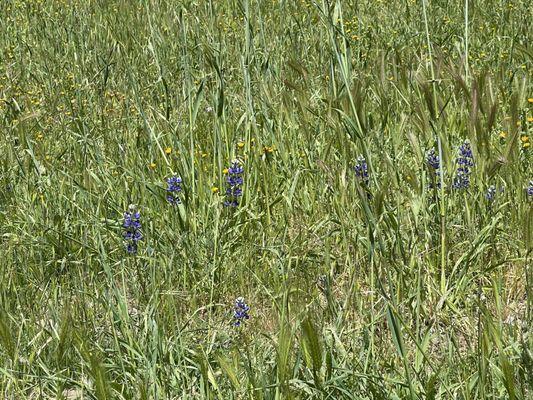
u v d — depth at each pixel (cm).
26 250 758
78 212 801
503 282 689
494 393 506
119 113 1073
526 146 814
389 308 505
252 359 561
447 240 709
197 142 921
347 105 729
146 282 696
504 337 560
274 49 1109
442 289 654
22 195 844
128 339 568
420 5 1474
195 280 699
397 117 925
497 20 1366
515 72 989
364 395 523
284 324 532
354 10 1469
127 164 873
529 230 600
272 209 819
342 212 702
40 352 589
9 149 908
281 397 492
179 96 1033
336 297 678
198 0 1291
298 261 694
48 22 1477
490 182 785
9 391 556
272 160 863
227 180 799
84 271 719
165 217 773
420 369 532
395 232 672
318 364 472
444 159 754
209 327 596
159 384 530
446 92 913
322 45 1155
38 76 1257
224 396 533
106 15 1458
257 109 973
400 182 766
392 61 1028
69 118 1040
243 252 737
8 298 658
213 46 851
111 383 523
